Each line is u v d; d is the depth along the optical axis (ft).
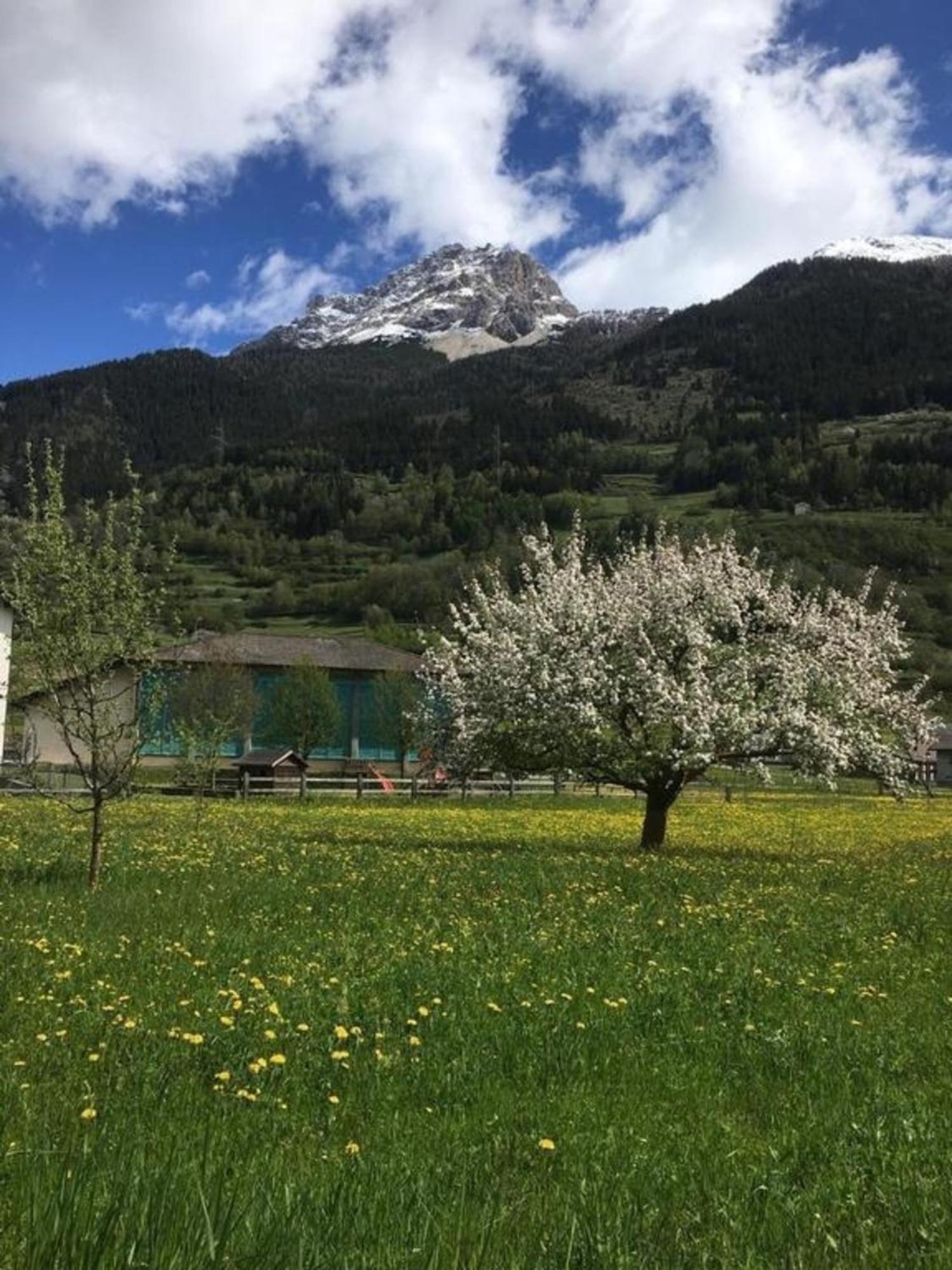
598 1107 23.09
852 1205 17.90
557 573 109.81
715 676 100.58
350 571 591.37
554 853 85.71
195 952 36.96
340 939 40.57
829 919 51.88
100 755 54.80
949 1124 22.43
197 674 223.30
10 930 39.50
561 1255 15.21
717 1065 26.78
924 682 106.63
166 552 57.67
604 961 38.24
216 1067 24.09
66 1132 18.61
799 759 98.32
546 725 96.84
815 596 110.11
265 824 110.22
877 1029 30.37
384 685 258.16
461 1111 22.38
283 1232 14.25
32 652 53.72
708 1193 18.24
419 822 123.54
